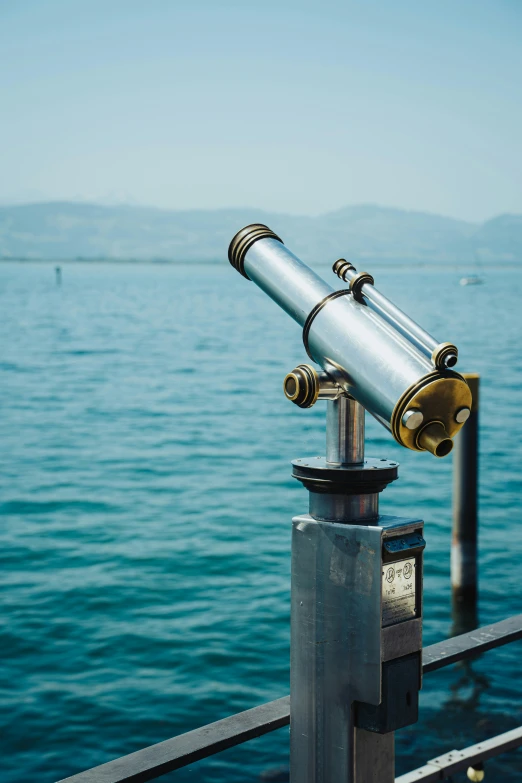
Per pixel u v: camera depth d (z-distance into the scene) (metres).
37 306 87.19
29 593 10.15
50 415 25.42
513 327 57.06
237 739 1.77
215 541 12.31
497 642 2.22
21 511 14.23
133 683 7.79
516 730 2.52
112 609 9.62
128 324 64.62
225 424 23.73
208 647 8.52
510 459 17.64
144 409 26.59
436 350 1.48
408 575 1.66
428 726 5.54
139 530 12.96
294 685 1.73
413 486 15.50
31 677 7.92
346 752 1.67
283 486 15.98
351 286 1.66
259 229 1.88
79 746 6.73
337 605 1.65
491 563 10.95
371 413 1.59
